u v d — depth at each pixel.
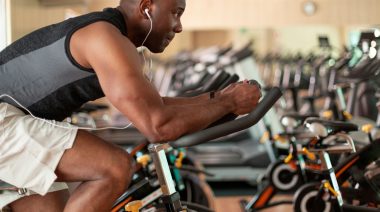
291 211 4.97
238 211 5.01
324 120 3.00
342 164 3.25
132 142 6.68
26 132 1.78
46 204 2.13
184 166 3.65
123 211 2.65
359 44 4.78
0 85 1.87
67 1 3.61
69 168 1.79
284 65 10.07
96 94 1.85
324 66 8.80
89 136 1.81
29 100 1.85
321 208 3.43
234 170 6.23
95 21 1.72
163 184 1.69
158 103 1.63
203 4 10.71
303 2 10.70
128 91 1.60
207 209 2.70
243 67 6.29
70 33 1.72
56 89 1.81
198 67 8.28
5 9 2.97
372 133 3.88
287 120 3.83
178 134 1.62
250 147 6.45
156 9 1.83
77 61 1.73
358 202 3.39
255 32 11.12
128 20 1.84
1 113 1.80
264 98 1.55
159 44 1.89
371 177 3.17
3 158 1.78
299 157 3.91
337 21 10.72
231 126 1.51
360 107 5.08
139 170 3.19
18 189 1.95
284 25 10.74
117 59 1.64
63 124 1.82
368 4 10.62
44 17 3.59
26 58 1.81
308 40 10.98
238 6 10.72
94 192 1.77
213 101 1.69
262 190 4.57
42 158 1.76
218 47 10.63
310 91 7.23
